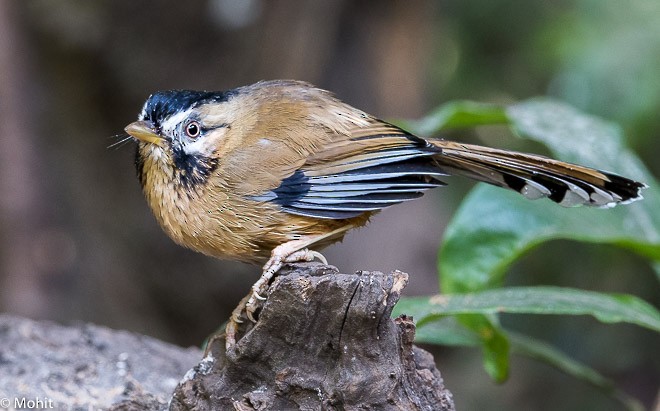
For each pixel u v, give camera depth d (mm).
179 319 14742
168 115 6988
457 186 15727
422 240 14500
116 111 14484
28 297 12836
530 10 14773
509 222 8102
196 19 14141
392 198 6957
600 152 8641
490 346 7887
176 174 6988
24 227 13062
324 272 5773
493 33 15102
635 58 12609
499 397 14414
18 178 13070
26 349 8359
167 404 7020
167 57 14289
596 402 13617
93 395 7602
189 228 7062
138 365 8211
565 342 13805
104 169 14477
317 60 14477
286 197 6852
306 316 5645
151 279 14531
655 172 12680
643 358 13188
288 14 14164
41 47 13805
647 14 13320
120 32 14086
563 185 7453
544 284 13867
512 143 15289
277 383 5828
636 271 13000
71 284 13344
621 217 8438
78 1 13852
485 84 15336
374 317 5496
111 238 14211
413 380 5973
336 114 7176
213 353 6414
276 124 7051
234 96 7254
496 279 8156
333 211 6883
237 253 7117
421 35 15305
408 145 7062
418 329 7910
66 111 14062
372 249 14312
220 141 6984
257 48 14266
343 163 6934
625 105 12461
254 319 6234
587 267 13555
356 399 5594
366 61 14977
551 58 14227
